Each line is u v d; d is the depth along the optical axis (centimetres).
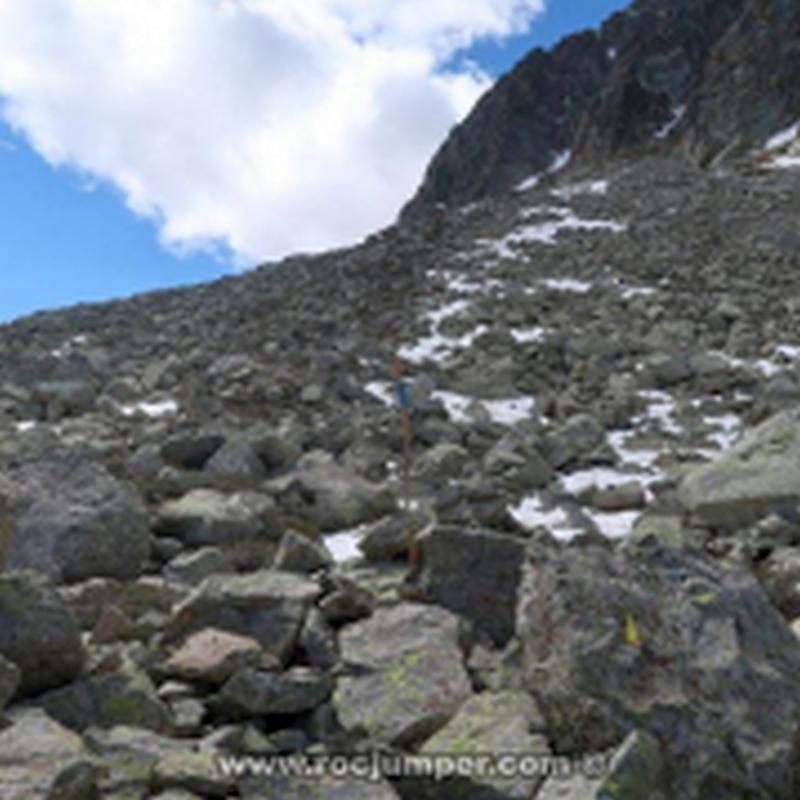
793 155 6369
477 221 5600
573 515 1349
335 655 760
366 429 1820
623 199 5734
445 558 861
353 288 3881
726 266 3681
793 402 1909
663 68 10031
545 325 3027
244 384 2259
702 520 1273
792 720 574
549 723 608
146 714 625
